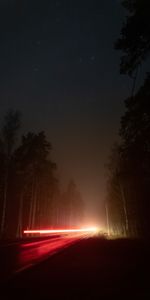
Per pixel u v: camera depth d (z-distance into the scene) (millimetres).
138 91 17484
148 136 19219
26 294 7676
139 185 33594
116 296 7398
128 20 15508
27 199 61312
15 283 9055
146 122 18891
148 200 37938
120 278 9828
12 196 55719
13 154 42844
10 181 49688
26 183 49000
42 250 21000
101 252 19484
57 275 10484
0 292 7898
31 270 11516
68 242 31578
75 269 11945
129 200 45781
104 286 8602
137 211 40844
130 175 23453
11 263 13539
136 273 10758
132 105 18312
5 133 41000
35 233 54469
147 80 16938
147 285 8648
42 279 9703
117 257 16500
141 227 39188
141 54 15961
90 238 41438
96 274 10703
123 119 19609
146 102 17391
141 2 14766
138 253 17953
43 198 68312
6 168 43062
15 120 41375
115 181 49438
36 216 67125
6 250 20047
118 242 29359
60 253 18656
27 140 48094
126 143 21281
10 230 56562
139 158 20812
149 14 14695
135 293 7703
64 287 8492
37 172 48938
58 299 7180
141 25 15125
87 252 19516
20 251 19766
